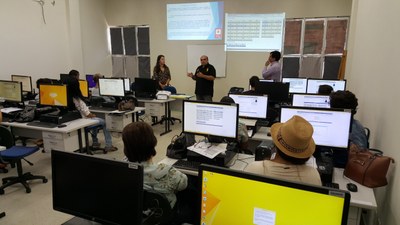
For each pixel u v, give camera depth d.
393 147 1.97
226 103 2.24
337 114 2.12
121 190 1.11
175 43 7.21
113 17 7.77
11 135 3.14
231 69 6.79
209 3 6.69
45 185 3.25
